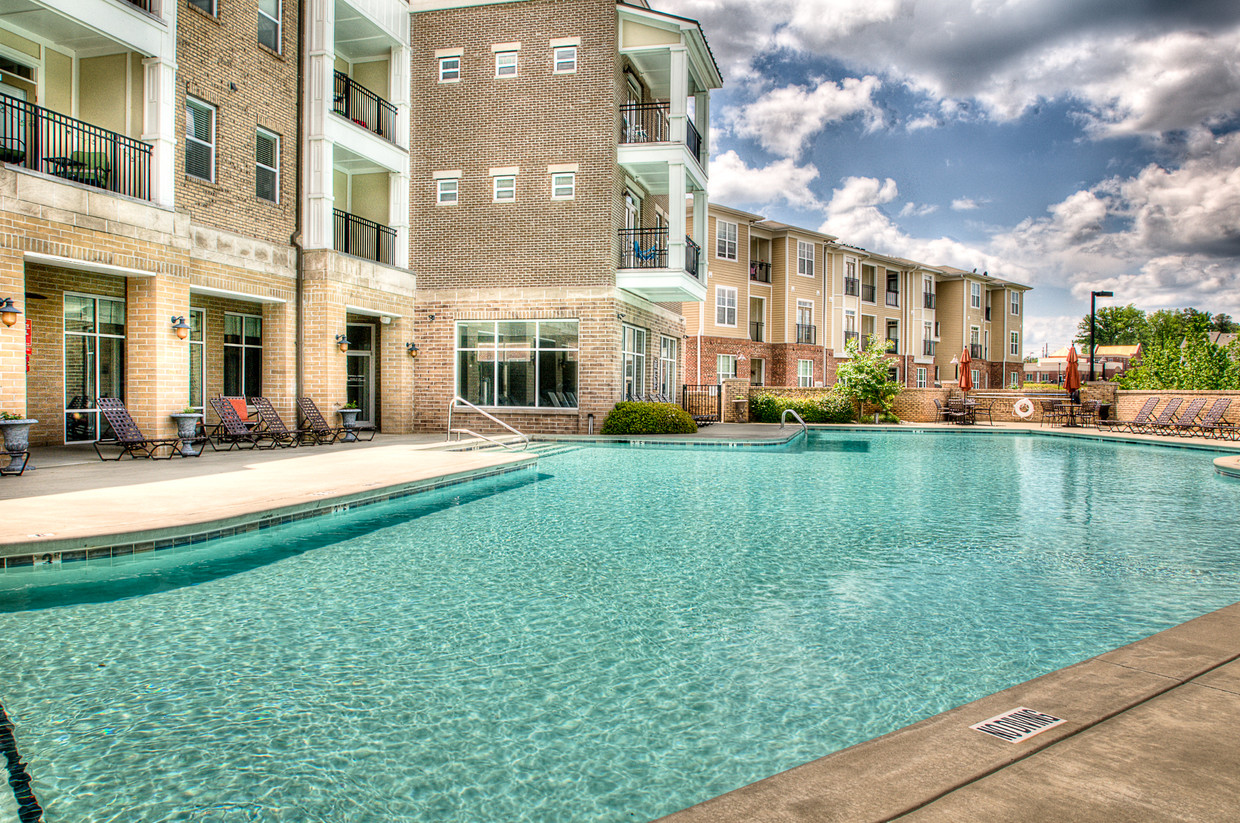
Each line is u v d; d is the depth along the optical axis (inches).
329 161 688.4
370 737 136.4
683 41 777.6
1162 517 362.3
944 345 2041.1
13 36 485.4
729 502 400.2
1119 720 114.9
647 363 932.0
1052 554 281.9
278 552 280.8
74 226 458.9
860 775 98.3
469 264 803.4
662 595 225.9
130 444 493.7
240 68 611.8
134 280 522.3
